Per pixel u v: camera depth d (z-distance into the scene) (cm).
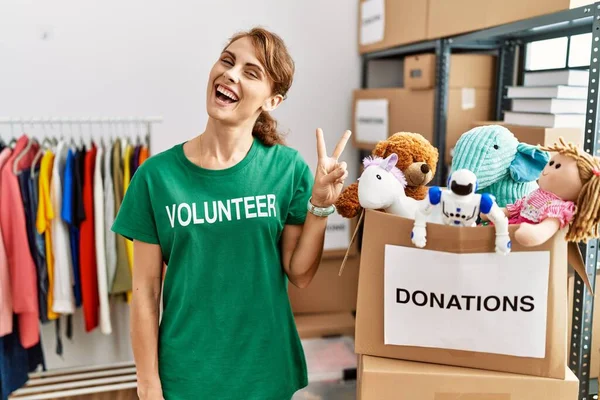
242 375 105
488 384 90
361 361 96
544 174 92
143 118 206
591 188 84
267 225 103
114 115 246
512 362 90
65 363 239
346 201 110
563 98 148
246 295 104
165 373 106
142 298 105
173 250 101
